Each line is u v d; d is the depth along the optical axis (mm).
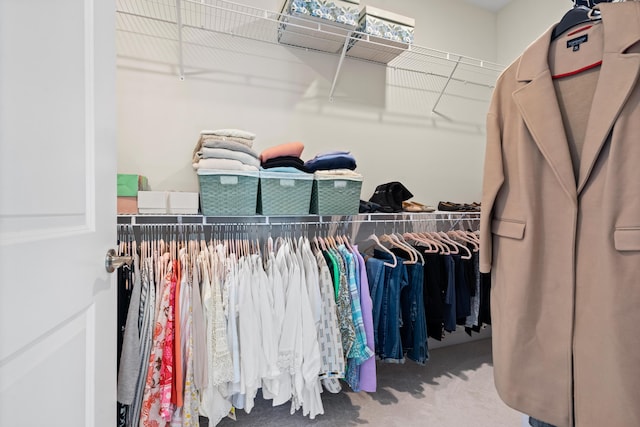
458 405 1665
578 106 764
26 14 475
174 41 1710
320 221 1802
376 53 2072
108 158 744
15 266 442
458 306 1900
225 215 1432
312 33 1817
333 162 1657
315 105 2043
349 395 1749
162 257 1288
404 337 1740
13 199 443
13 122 446
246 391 1276
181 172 1729
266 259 1624
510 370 804
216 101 1796
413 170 2375
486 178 910
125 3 1621
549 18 2262
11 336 433
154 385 1121
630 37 653
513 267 816
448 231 2361
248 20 1854
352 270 1513
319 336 1432
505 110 903
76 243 605
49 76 531
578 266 718
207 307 1229
